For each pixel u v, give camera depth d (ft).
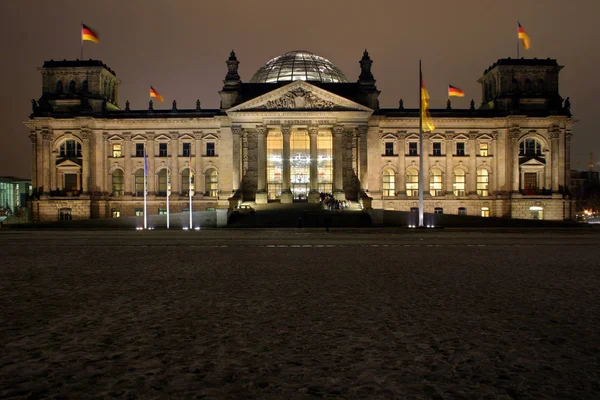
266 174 341.21
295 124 336.70
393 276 78.43
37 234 210.18
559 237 181.27
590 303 57.00
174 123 365.61
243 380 32.60
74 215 358.02
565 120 363.76
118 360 36.47
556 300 58.70
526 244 146.10
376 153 352.08
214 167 366.43
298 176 358.84
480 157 367.25
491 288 67.05
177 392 30.63
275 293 63.16
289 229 240.94
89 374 33.63
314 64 400.47
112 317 49.93
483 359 36.78
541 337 42.60
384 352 38.42
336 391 30.89
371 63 357.41
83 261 101.60
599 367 35.06
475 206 367.66
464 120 365.40
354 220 266.57
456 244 146.30
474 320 48.62
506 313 51.72
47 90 375.86
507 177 363.56
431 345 40.27
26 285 69.97
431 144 367.66
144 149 365.40
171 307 54.70
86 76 374.84
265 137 337.93
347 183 351.46
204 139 366.63
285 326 46.24
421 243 150.00
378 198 351.05
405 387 31.50
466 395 30.27
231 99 351.67
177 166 366.43
